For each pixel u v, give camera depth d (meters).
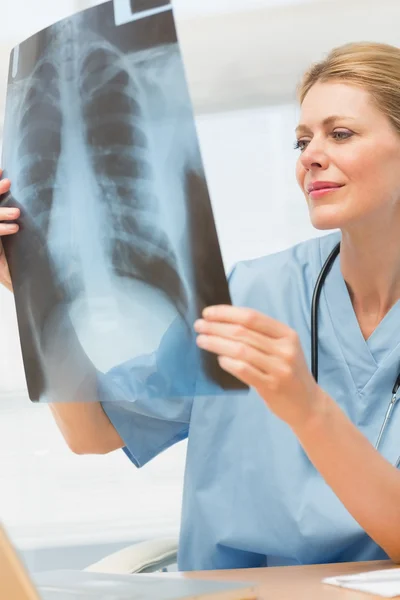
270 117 2.29
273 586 0.68
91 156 0.78
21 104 0.88
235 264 1.21
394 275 1.02
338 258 1.11
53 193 0.84
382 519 0.80
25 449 2.35
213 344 0.68
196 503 1.05
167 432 1.15
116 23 0.76
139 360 0.77
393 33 2.14
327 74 0.99
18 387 2.36
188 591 0.57
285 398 0.71
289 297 1.12
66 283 0.84
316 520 0.95
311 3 2.14
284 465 1.00
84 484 2.34
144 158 0.73
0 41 2.16
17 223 0.89
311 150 0.97
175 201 0.70
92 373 0.83
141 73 0.73
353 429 0.77
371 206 0.96
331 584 0.67
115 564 1.09
